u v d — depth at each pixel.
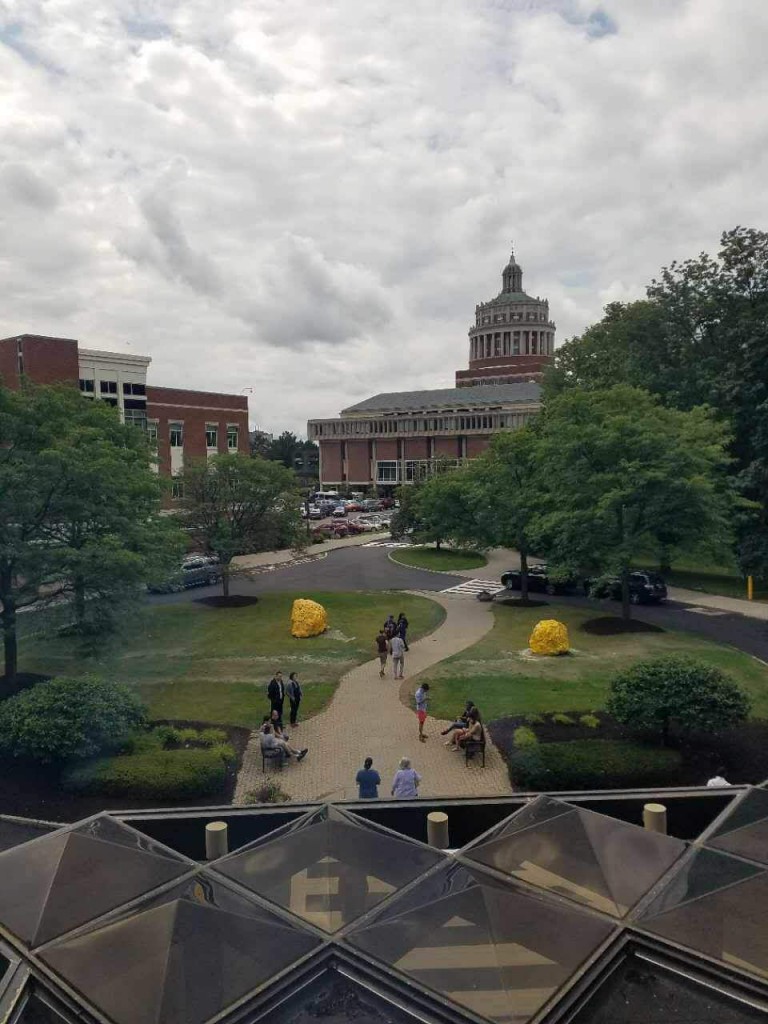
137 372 62.25
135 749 15.88
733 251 40.88
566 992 5.76
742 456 38.78
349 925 6.66
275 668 23.73
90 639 21.11
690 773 14.95
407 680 22.30
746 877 7.26
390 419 119.81
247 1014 5.62
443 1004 5.66
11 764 15.17
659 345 43.88
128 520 22.41
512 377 137.00
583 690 20.66
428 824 9.35
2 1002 5.89
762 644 26.22
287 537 35.28
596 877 7.30
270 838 8.50
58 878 7.54
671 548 29.36
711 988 5.86
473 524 38.28
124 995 5.80
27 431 21.28
